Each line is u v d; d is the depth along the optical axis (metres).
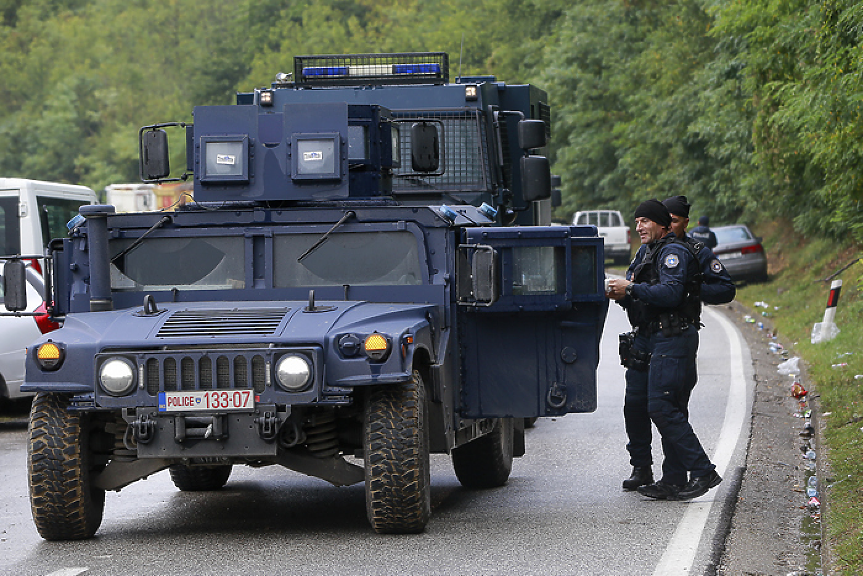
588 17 178.88
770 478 30.75
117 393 23.03
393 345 22.95
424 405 24.22
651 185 156.25
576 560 22.27
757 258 107.06
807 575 21.06
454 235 26.70
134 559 23.11
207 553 23.50
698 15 139.62
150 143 33.50
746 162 106.88
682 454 27.94
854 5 44.03
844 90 46.88
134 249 27.09
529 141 38.47
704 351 63.50
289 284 26.62
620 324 84.12
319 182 27.70
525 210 42.34
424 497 24.00
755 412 42.50
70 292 27.16
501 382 26.73
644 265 27.98
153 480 33.84
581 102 178.38
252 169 27.91
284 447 23.52
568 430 41.31
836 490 26.72
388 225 26.58
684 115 138.12
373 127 31.39
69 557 23.39
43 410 24.23
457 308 26.72
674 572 21.27
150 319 24.36
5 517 28.22
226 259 26.89
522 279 26.27
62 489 24.09
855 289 71.81
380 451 23.56
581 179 180.88
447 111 40.16
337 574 21.44
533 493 30.11
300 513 28.09
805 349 58.44
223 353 22.92
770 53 70.31
